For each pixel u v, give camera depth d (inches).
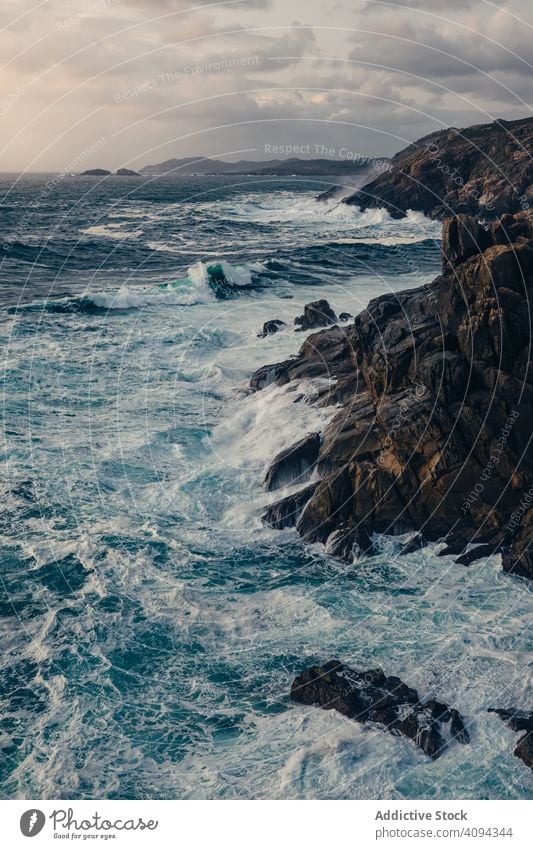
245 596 647.1
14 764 479.8
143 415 994.1
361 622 609.3
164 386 1099.9
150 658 576.4
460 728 495.2
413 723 496.1
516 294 735.7
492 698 520.4
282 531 740.0
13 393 1055.0
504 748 479.2
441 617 611.8
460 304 787.4
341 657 570.3
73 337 1332.4
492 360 741.9
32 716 518.9
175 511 776.9
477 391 741.9
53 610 628.7
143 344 1290.6
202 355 1235.9
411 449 730.2
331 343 1072.2
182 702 532.4
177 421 975.6
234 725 510.6
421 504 721.0
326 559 697.6
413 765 469.7
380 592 646.5
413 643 581.6
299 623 611.2
